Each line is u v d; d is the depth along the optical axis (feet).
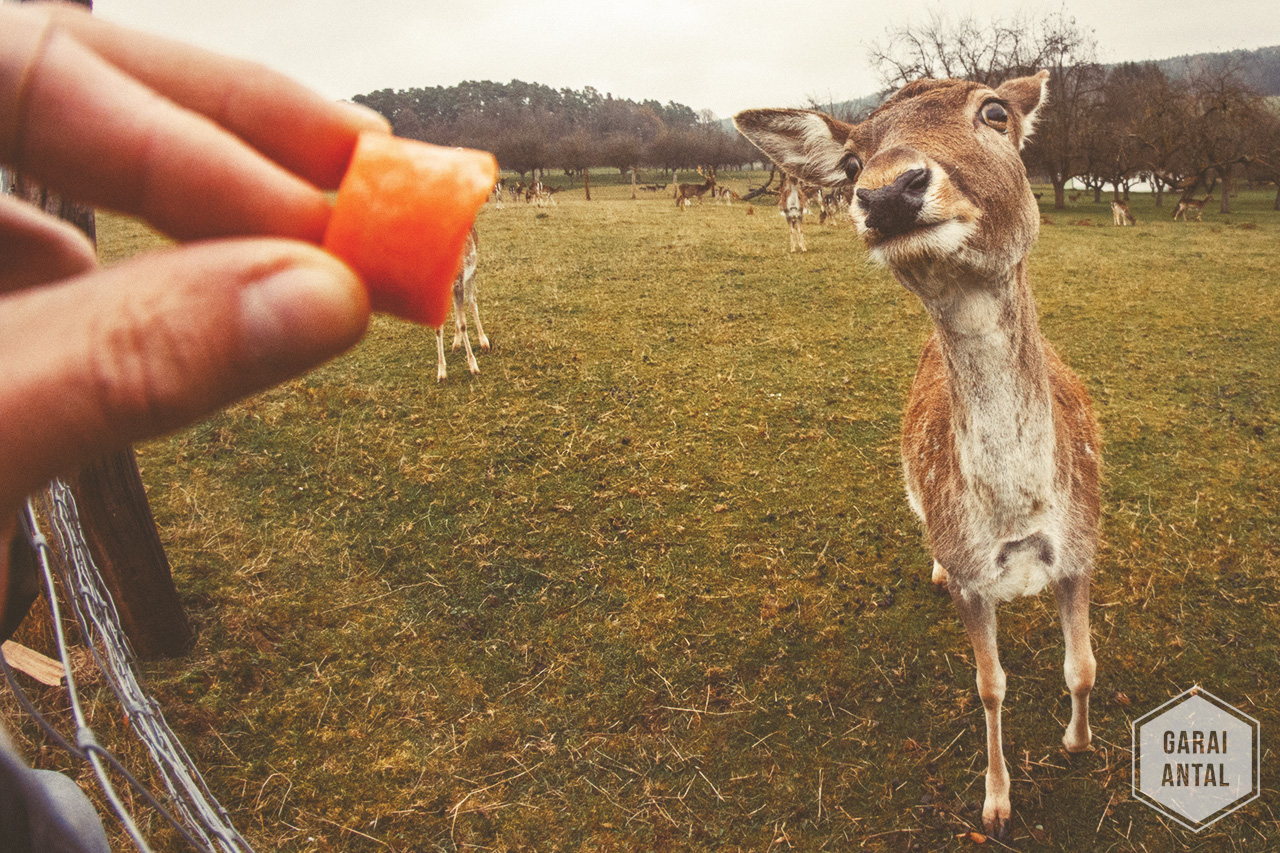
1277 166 112.06
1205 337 25.84
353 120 1.73
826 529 15.02
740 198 136.56
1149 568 13.46
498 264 39.19
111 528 10.51
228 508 15.81
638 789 10.23
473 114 283.79
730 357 23.76
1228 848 8.93
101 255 37.63
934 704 11.06
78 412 1.06
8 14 1.27
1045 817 9.41
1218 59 162.81
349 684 11.75
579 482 16.79
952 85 7.57
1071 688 9.30
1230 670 11.29
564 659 12.26
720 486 16.57
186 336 1.08
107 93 1.22
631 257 41.06
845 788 10.04
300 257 1.19
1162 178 114.42
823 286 32.99
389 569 14.26
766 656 12.16
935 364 11.03
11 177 8.64
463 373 22.44
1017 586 8.42
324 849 9.41
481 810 9.95
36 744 10.08
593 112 366.43
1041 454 7.80
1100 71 121.29
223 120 1.67
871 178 6.52
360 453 17.80
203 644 11.93
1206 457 17.26
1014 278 7.37
